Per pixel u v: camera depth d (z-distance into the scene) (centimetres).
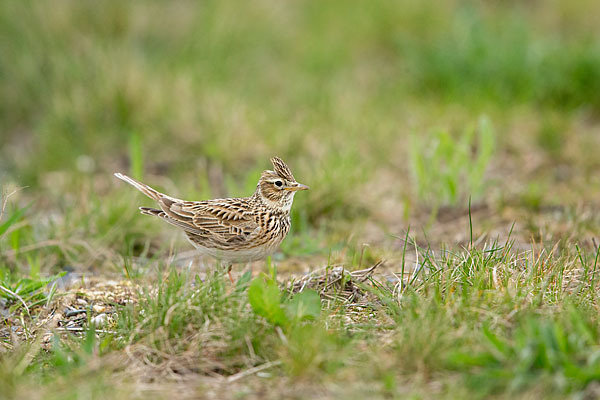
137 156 1554
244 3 2438
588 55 2073
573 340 820
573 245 1228
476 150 1820
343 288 1103
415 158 1545
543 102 2036
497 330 891
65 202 1594
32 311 1118
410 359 845
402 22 2459
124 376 870
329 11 2544
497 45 2170
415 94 2125
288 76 2234
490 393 791
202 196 1530
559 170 1723
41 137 1897
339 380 838
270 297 912
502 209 1511
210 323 941
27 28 2161
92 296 1167
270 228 1182
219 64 2183
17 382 842
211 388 848
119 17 2245
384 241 1390
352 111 1948
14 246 1298
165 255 1378
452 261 1063
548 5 2658
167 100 1936
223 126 1833
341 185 1530
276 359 891
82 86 1995
